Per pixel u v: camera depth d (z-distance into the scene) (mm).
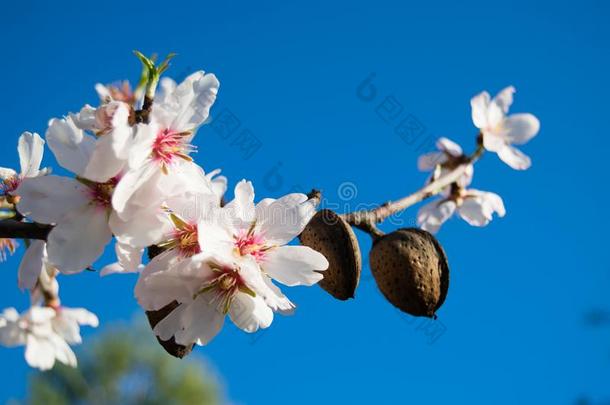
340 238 390
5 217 377
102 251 351
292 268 365
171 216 358
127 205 347
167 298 357
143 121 361
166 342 373
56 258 349
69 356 464
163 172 354
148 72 367
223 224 359
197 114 361
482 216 524
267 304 363
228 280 356
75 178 354
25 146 397
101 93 421
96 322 468
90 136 356
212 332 362
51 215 351
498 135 502
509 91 507
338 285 391
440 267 412
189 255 359
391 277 409
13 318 456
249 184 363
